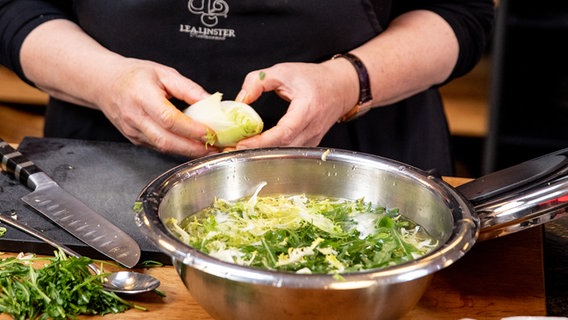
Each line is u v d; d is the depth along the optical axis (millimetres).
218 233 1128
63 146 1596
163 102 1387
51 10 1729
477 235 1063
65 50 1613
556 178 1187
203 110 1378
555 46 2854
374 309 1002
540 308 1164
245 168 1251
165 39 1640
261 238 1116
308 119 1431
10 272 1152
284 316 999
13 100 3072
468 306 1163
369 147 1818
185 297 1167
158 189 1143
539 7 2812
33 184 1411
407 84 1658
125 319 1112
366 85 1577
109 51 1604
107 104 1522
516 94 2918
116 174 1502
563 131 2867
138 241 1271
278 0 1593
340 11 1623
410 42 1670
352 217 1208
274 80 1437
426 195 1190
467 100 3117
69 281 1133
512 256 1279
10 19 1702
